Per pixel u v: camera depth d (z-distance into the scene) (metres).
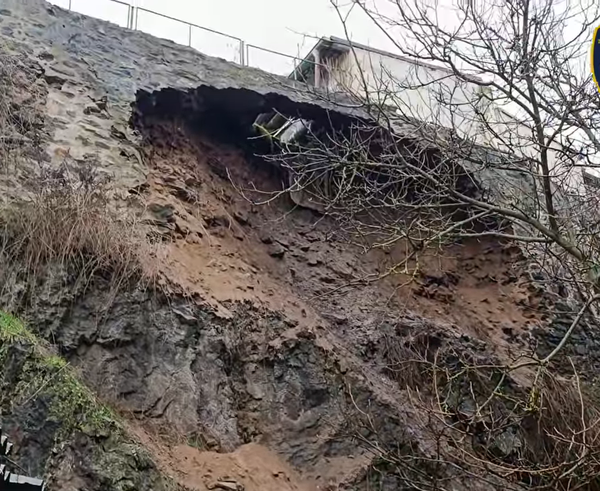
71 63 7.59
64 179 5.94
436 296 9.65
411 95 9.87
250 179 9.14
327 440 6.13
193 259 6.86
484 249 10.43
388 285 9.20
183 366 5.64
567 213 7.46
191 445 5.27
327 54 10.05
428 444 6.36
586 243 6.51
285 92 9.21
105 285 5.53
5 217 5.30
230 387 5.94
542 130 5.86
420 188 7.78
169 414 5.34
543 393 7.21
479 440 6.85
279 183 9.40
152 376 5.43
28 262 5.20
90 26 8.27
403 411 6.66
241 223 8.55
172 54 8.79
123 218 6.05
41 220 5.38
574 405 7.46
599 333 9.88
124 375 5.28
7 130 6.20
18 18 7.66
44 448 4.04
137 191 6.80
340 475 5.89
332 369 6.70
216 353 5.95
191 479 4.81
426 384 7.57
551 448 6.90
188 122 8.71
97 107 7.26
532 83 5.87
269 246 8.59
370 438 6.28
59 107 6.96
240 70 9.24
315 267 8.73
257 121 9.30
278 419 6.12
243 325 6.51
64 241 5.41
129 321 5.51
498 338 9.32
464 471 5.07
